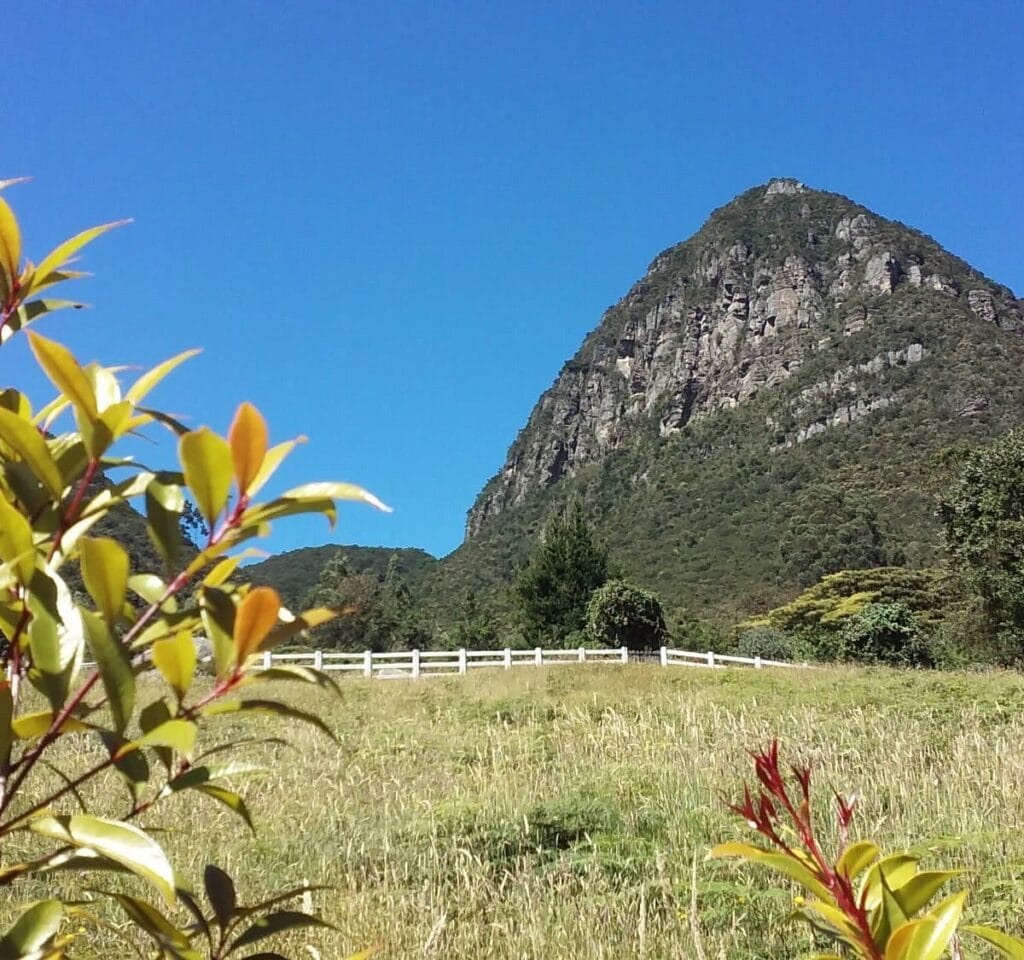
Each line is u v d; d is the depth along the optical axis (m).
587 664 21.73
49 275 1.18
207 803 6.32
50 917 1.01
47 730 0.96
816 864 1.22
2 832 0.92
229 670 0.95
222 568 1.08
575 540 36.50
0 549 0.92
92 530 1.11
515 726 13.03
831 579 52.97
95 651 0.88
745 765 7.05
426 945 3.76
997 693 13.77
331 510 1.01
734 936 3.88
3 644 1.08
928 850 4.60
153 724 0.95
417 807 6.73
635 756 8.52
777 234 163.12
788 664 23.11
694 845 5.31
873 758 7.54
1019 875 4.14
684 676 18.53
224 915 1.14
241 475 0.95
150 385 1.09
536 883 4.67
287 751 9.41
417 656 21.69
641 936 3.74
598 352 173.38
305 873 5.20
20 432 0.95
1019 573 25.88
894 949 1.13
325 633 39.25
